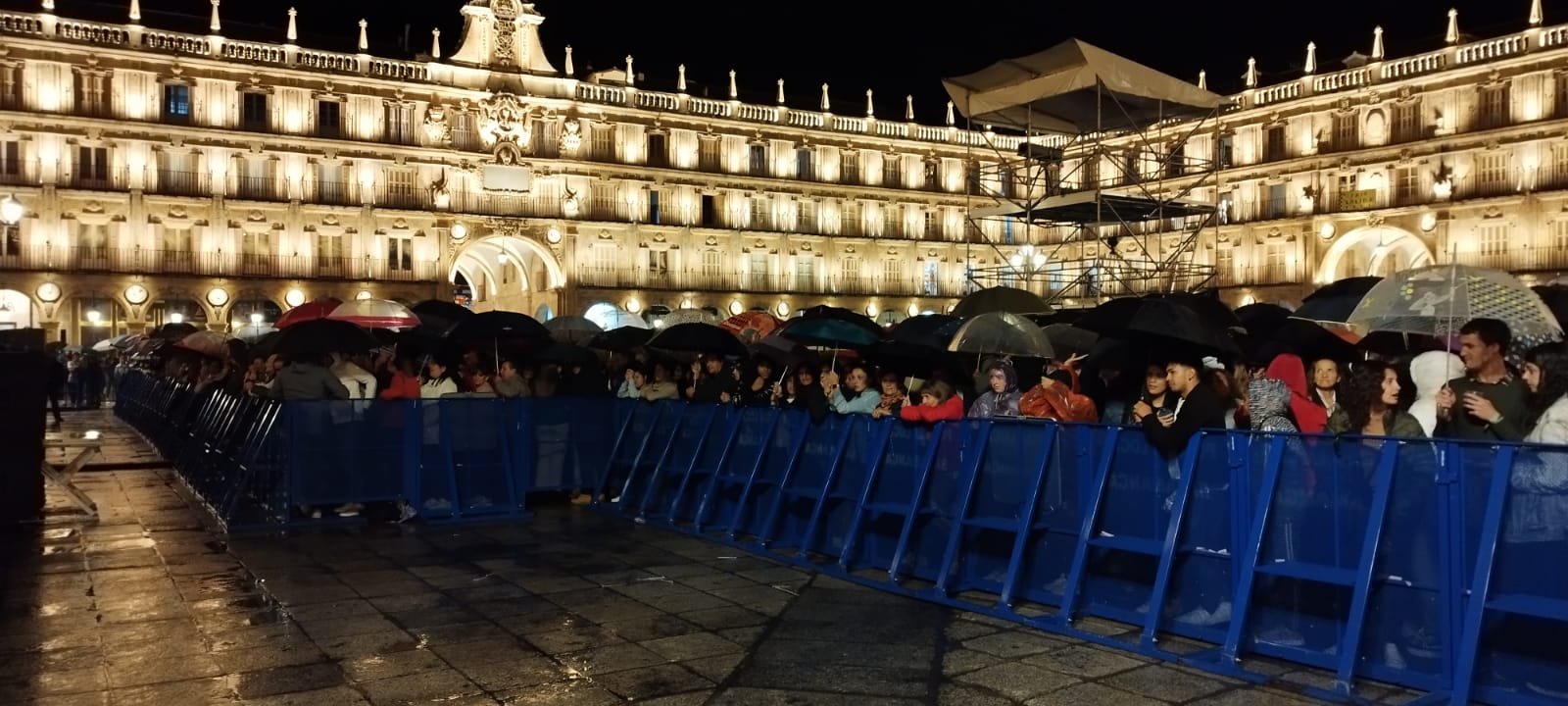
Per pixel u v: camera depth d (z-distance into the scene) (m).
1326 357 10.37
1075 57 25.16
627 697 7.80
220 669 8.43
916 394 15.31
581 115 63.56
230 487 15.55
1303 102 58.78
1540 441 7.51
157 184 53.12
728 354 16.50
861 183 72.56
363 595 10.91
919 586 11.27
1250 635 8.73
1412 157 55.09
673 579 11.73
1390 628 7.93
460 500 15.89
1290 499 8.46
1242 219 61.81
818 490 13.06
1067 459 10.28
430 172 59.50
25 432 14.95
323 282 56.69
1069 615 9.57
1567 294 12.24
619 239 64.56
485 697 7.80
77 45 51.00
